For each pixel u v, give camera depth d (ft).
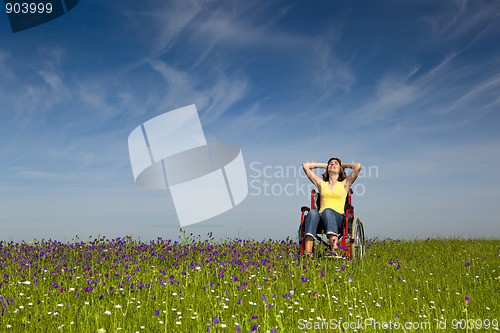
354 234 24.76
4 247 28.63
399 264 24.53
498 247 36.24
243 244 32.68
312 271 20.65
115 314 12.67
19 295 15.67
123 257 25.07
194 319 13.23
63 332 11.93
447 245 37.27
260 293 16.72
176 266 23.61
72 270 21.56
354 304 15.80
